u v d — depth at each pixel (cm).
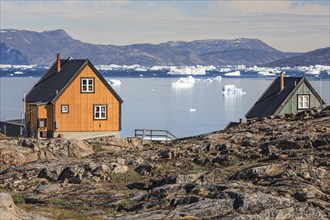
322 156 5938
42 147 8719
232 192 4769
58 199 5559
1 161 8188
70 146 8869
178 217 4347
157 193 5231
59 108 13762
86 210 5088
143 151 7962
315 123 7962
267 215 4275
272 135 7450
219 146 7200
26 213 4425
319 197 4784
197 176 5859
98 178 6450
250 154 6600
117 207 5125
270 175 5444
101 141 9706
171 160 7025
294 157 6012
